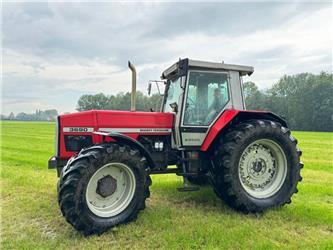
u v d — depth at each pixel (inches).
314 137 1028.5
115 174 147.1
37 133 1026.7
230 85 181.6
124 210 143.9
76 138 162.9
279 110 2226.9
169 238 125.2
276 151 172.4
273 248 116.9
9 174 262.2
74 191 128.7
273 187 170.9
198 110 175.8
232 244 120.0
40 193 202.1
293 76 2378.2
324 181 246.5
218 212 161.6
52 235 132.6
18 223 147.3
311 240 124.7
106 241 126.4
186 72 162.6
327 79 2063.2
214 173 167.3
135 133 169.8
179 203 179.6
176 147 175.9
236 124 175.5
